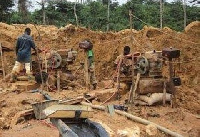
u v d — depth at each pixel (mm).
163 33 21375
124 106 12258
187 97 16141
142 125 10961
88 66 15117
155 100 12930
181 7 42594
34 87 14258
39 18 37594
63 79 15125
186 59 20125
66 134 6953
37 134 9539
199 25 21969
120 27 37281
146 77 13297
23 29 21219
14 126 10391
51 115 7332
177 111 12625
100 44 20422
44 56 15062
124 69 13602
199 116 12945
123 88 13789
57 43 20531
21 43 14781
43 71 14727
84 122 7805
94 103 12938
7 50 18500
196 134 11086
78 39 20781
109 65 19625
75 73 17531
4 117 11141
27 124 10516
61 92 14258
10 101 12266
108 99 13133
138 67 13148
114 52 19906
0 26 20531
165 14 41031
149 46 19953
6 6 34281
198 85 19188
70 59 15078
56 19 38844
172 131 10648
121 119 11180
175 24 39594
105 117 11227
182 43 20641
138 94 13180
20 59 14789
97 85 15844
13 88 13805
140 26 37969
